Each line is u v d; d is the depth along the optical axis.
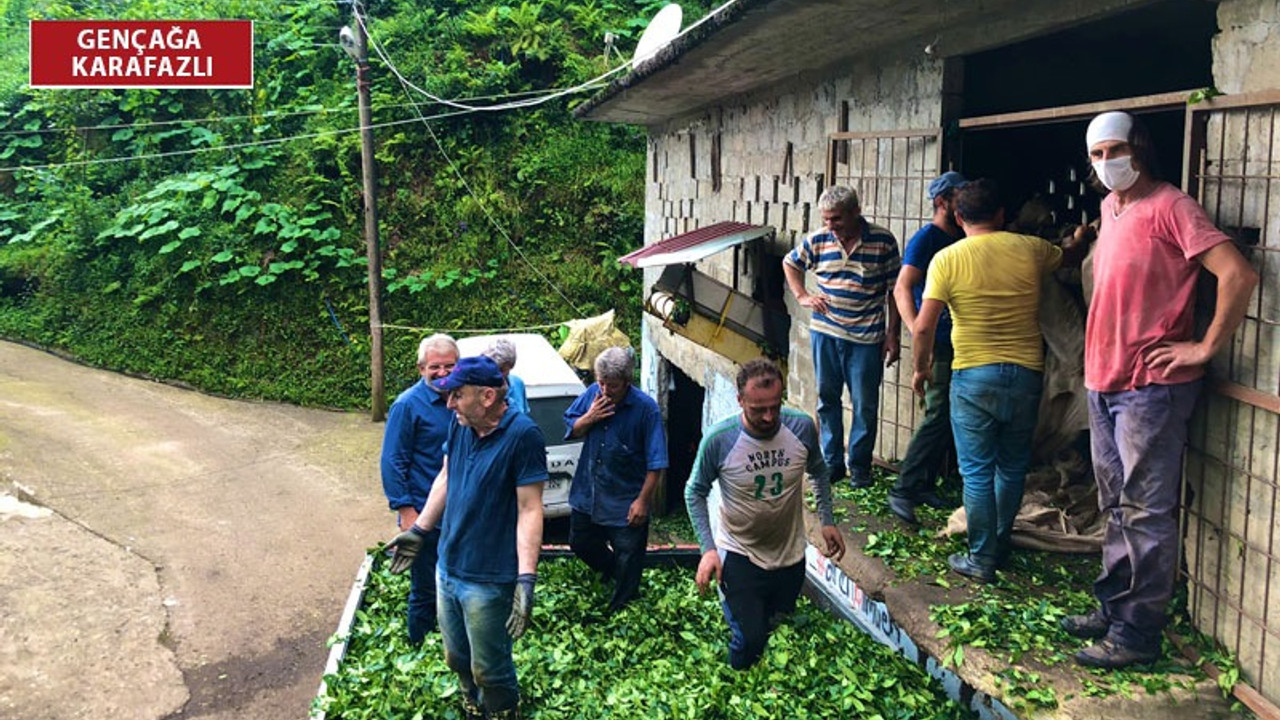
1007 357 4.46
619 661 5.72
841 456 6.18
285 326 17.75
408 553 5.04
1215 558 3.75
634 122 12.78
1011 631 4.20
